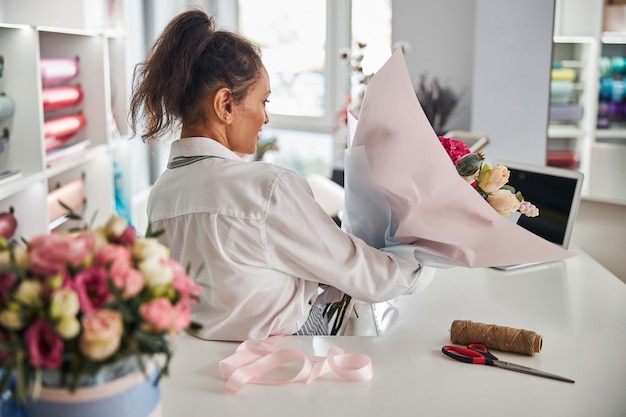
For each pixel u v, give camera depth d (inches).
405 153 54.4
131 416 39.4
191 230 55.2
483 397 48.6
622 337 59.9
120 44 125.3
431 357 55.1
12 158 92.0
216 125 56.9
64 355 35.7
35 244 36.4
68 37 114.3
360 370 50.4
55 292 34.1
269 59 172.4
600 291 72.1
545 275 77.6
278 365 51.7
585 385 50.7
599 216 101.1
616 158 98.2
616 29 95.7
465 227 56.2
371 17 152.6
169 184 56.8
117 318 35.2
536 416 46.2
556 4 101.6
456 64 130.5
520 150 109.3
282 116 173.9
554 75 103.0
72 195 109.5
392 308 66.4
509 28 107.5
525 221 87.9
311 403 47.4
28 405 38.8
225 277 54.4
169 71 55.4
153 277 36.8
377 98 56.1
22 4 105.7
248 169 54.3
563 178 84.4
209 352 54.6
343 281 55.6
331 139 166.7
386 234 59.5
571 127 102.2
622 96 96.5
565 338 59.5
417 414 46.2
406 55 134.3
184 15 56.5
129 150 130.3
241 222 53.4
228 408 46.6
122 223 39.8
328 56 161.9
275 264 54.7
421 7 131.6
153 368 40.9
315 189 109.4
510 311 66.0
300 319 57.6
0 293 35.3
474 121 113.7
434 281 75.1
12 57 89.9
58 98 103.3
